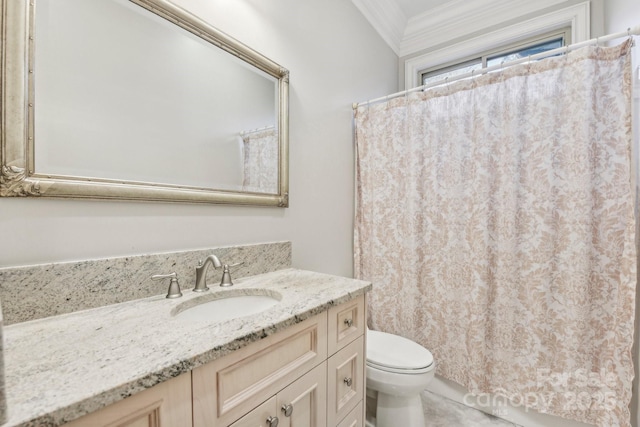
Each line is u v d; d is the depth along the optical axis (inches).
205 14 43.6
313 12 63.6
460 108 64.6
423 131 69.7
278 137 54.8
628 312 49.0
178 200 39.9
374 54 85.4
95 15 33.3
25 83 28.2
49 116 29.9
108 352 22.4
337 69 70.9
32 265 28.5
